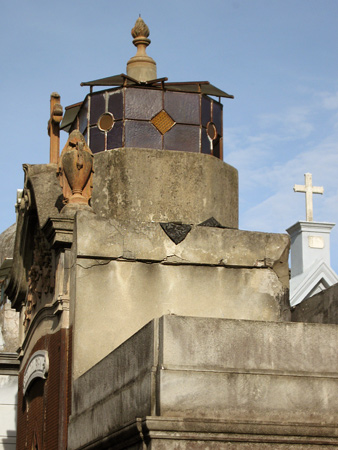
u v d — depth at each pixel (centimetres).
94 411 1355
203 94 1939
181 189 1802
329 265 2298
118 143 1870
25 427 1873
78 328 1553
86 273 1582
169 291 1622
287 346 1180
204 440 1088
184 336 1145
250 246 1691
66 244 1611
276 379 1159
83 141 1686
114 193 1783
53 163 1855
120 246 1606
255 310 1669
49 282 1712
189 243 1652
